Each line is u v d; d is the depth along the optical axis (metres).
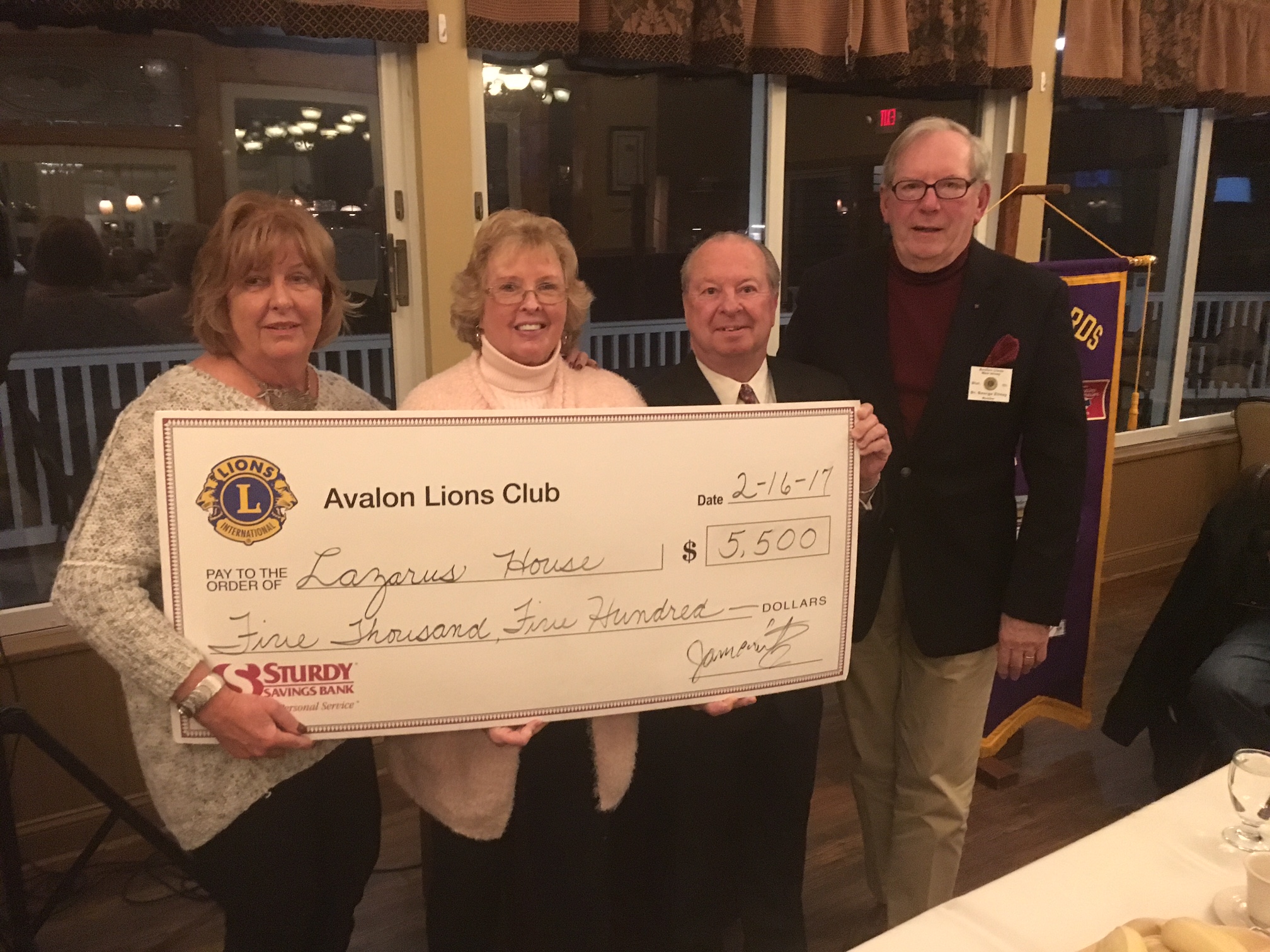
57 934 2.00
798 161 3.19
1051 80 3.37
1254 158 4.39
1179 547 4.34
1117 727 2.52
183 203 2.26
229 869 1.23
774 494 1.31
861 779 1.95
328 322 1.29
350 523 1.16
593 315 2.95
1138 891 0.95
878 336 1.71
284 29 2.05
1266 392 4.81
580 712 1.27
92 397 2.41
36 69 2.05
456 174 2.45
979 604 1.72
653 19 2.50
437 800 1.38
